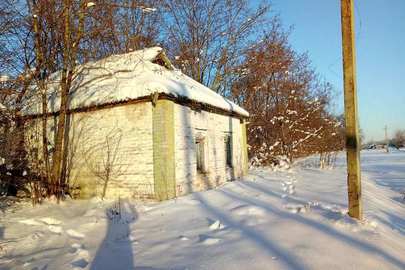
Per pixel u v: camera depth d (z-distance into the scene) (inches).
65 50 345.4
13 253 185.6
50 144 360.5
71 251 182.1
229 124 507.5
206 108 426.6
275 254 149.4
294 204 260.4
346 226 183.9
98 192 365.4
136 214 271.4
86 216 269.4
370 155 1937.7
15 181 343.6
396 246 164.2
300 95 775.1
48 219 257.9
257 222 210.4
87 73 390.9
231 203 281.9
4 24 291.6
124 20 420.8
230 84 896.3
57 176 345.1
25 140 333.4
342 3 210.1
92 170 370.6
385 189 490.9
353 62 206.8
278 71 831.1
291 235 175.0
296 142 747.4
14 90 278.4
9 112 279.4
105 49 441.7
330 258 141.9
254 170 678.5
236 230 194.9
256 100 853.2
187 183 364.5
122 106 357.1
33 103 349.4
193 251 165.2
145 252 172.2
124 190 350.6
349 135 206.8
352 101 206.1
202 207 275.6
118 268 152.1
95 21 360.8
